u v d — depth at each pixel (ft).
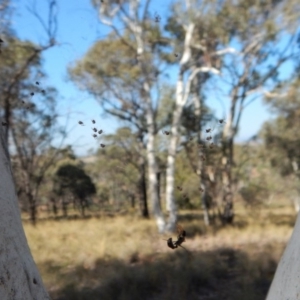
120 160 66.80
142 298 22.82
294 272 6.49
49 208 80.59
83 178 73.82
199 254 32.68
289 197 86.53
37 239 42.04
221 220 57.67
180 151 52.70
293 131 68.08
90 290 23.29
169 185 50.37
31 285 6.84
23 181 65.41
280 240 40.47
